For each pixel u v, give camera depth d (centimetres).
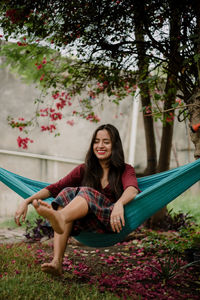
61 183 303
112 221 257
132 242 464
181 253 394
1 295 239
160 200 278
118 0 335
